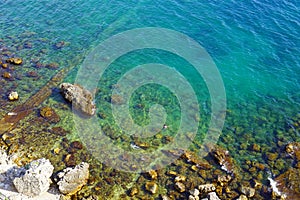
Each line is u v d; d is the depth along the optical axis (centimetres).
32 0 4612
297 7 4394
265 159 2627
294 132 2881
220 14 4297
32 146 2633
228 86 3350
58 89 3197
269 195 2361
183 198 2319
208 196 2278
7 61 3494
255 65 3588
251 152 2686
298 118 3031
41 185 2225
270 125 2952
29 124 2820
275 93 3297
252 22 4153
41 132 2758
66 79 3328
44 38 3912
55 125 2830
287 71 3522
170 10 4381
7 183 2308
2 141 2652
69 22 4194
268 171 2530
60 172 2397
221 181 2431
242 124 2952
